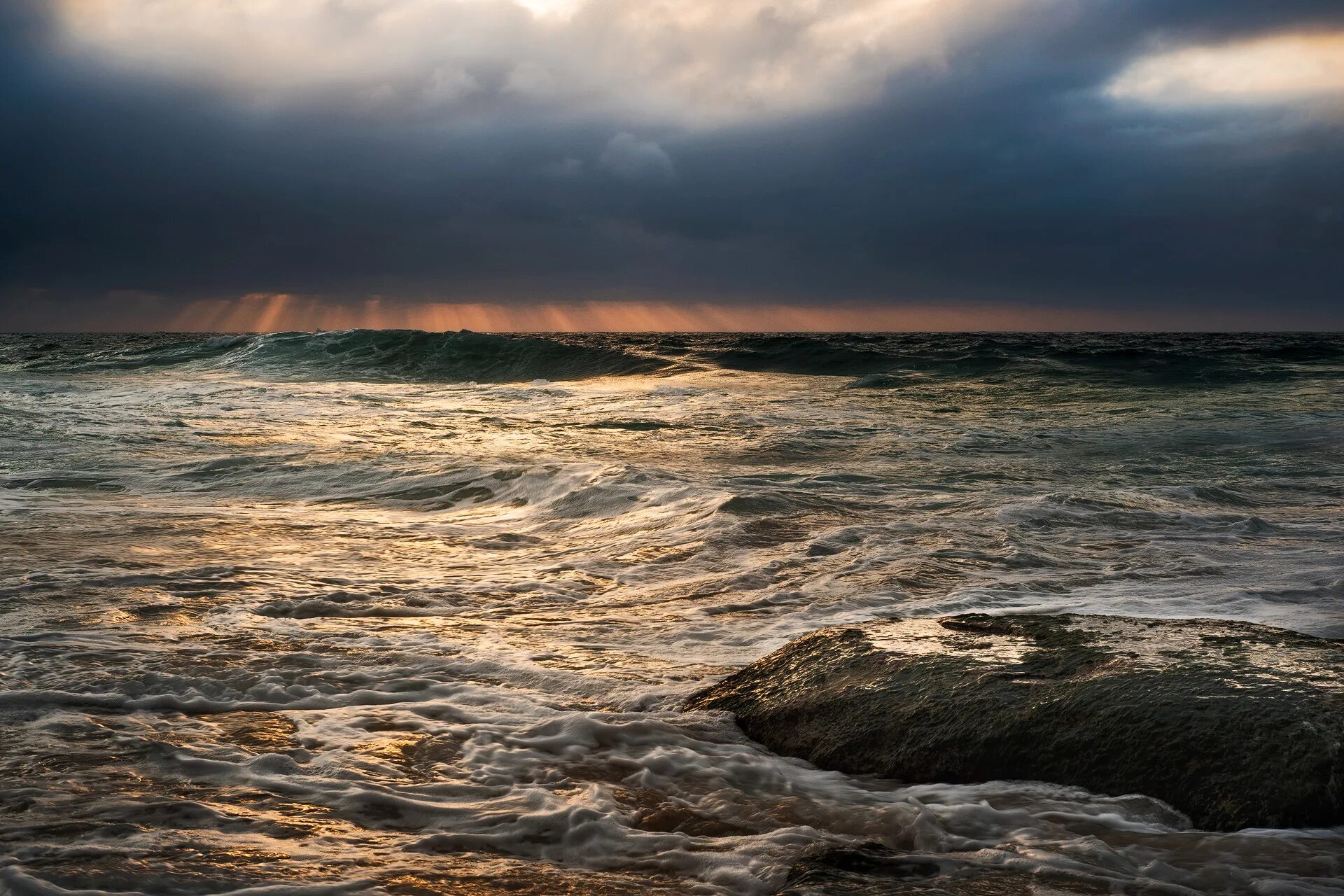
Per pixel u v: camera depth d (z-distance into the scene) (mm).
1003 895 2316
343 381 29672
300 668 4477
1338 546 7195
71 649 4691
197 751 3412
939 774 3348
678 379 29219
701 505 8656
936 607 5645
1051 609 5539
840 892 2316
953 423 17172
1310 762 2975
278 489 10547
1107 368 28766
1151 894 2348
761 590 6168
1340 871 2525
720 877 2531
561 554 7375
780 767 3441
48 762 3262
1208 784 3016
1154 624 4281
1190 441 14516
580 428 16562
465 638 5098
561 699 4184
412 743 3572
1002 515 8250
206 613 5500
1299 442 14281
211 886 2391
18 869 2420
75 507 9203
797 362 33250
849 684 3881
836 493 9711
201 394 23125
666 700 4137
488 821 2879
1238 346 48562
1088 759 3234
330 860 2580
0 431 14883
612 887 2461
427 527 8508
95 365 34375
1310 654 3748
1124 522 8102
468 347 33750
